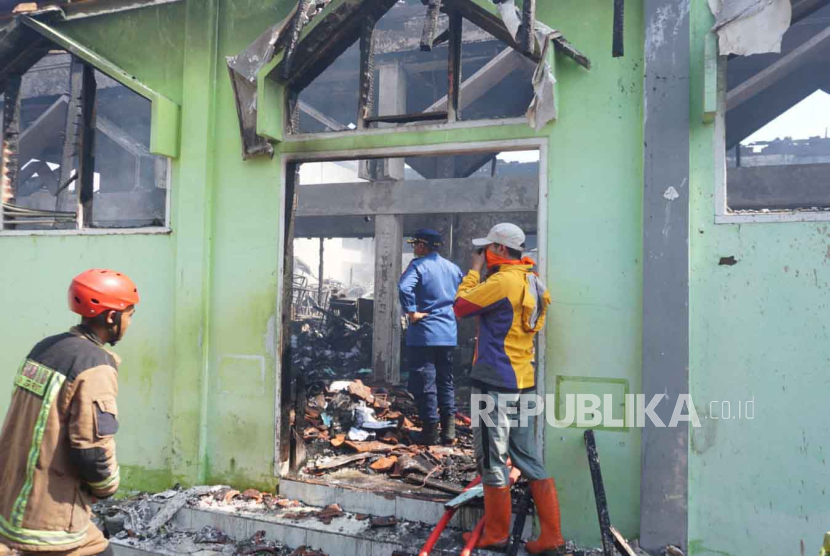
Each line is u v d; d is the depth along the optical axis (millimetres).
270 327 3791
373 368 7688
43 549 2006
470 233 9531
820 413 2762
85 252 4297
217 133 3988
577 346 3154
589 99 3184
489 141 3365
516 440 2982
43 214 4586
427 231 4656
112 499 3986
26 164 10188
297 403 3994
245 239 3885
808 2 2986
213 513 3516
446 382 4715
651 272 2979
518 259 3111
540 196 3264
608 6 3156
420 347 4594
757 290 2875
